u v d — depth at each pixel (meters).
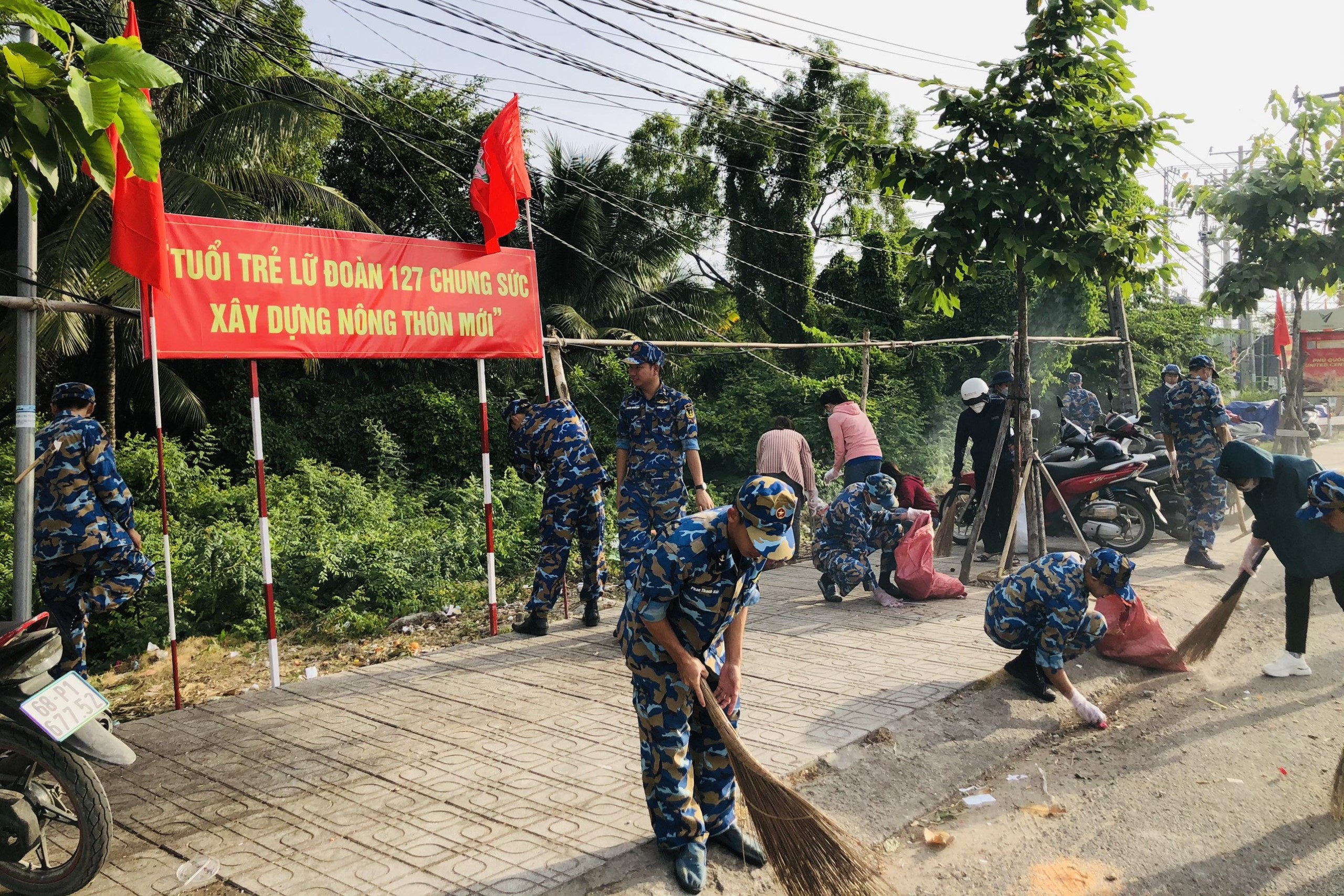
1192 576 8.12
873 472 8.93
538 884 3.20
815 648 6.12
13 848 3.20
